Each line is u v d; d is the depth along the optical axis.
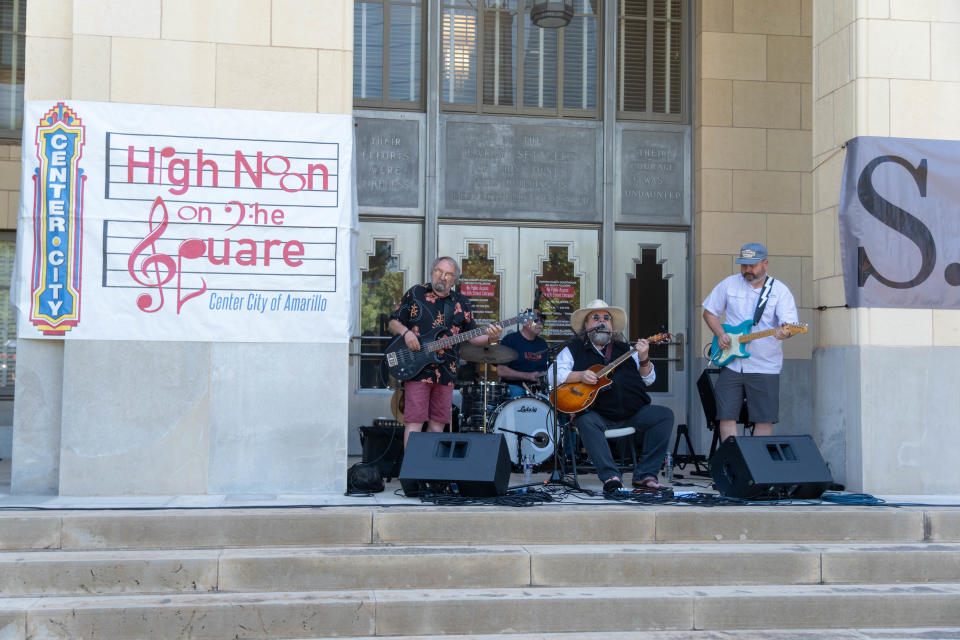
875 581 4.88
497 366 7.68
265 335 5.69
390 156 8.24
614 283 8.44
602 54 8.45
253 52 5.77
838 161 6.23
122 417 5.53
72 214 5.59
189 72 5.71
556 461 6.29
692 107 8.46
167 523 4.79
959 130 6.13
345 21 5.87
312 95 5.82
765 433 6.31
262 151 5.76
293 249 5.76
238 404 5.64
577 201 8.40
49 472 5.63
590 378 6.13
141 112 5.66
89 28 5.63
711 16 8.36
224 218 5.70
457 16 8.38
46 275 5.57
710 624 4.51
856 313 5.98
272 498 5.48
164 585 4.49
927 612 4.61
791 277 8.35
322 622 4.30
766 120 8.38
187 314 5.63
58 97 5.75
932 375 5.98
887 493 5.89
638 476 6.10
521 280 8.35
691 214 8.45
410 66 8.34
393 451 6.44
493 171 8.34
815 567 4.84
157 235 5.64
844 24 6.20
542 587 4.68
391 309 8.22
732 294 6.33
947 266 6.05
